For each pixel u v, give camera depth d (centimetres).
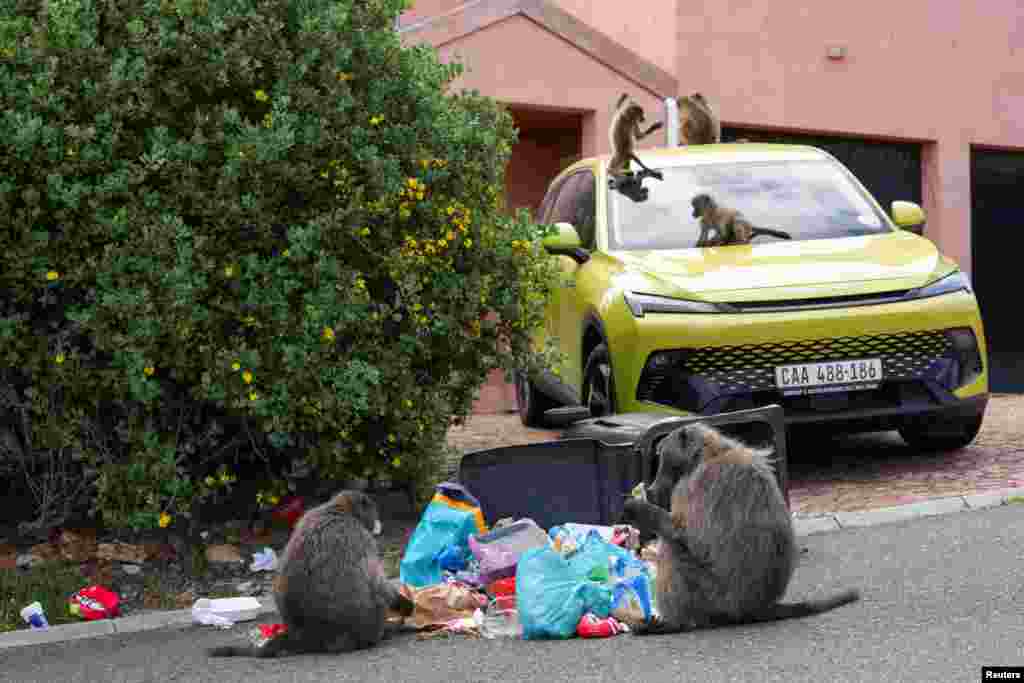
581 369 962
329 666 534
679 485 553
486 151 866
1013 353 1778
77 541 772
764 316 827
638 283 876
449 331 828
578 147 1579
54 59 710
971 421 918
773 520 538
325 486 862
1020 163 1781
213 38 752
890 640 512
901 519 769
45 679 563
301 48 780
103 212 736
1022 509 761
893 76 1670
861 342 836
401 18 1543
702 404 823
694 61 1530
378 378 780
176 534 790
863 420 844
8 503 832
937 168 1714
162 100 768
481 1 1383
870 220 973
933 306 846
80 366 739
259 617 673
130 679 547
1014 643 498
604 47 1451
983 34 1742
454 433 1185
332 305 760
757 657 497
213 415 816
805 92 1609
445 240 816
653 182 1017
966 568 633
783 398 832
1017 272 1780
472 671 512
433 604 604
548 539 643
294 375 760
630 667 497
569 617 562
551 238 970
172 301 720
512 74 1404
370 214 793
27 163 723
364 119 802
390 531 812
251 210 746
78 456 740
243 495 860
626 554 620
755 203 979
